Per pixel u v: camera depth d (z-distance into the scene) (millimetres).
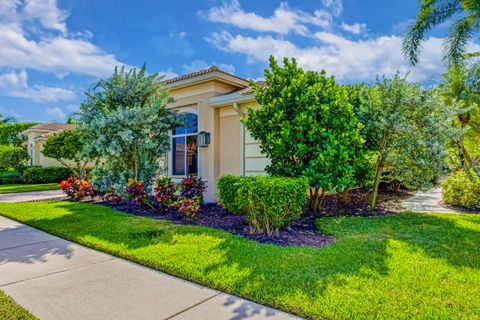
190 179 9836
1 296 3803
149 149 10344
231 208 6996
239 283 3967
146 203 9484
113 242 5891
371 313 3221
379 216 8094
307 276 4113
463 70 9469
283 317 3275
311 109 7305
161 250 5312
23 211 9367
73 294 3867
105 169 10680
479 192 9086
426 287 3770
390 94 8062
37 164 26672
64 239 6387
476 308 3297
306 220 7730
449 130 7809
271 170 7895
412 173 8188
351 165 7555
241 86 11484
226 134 10914
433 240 5695
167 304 3586
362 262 4594
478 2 8641
